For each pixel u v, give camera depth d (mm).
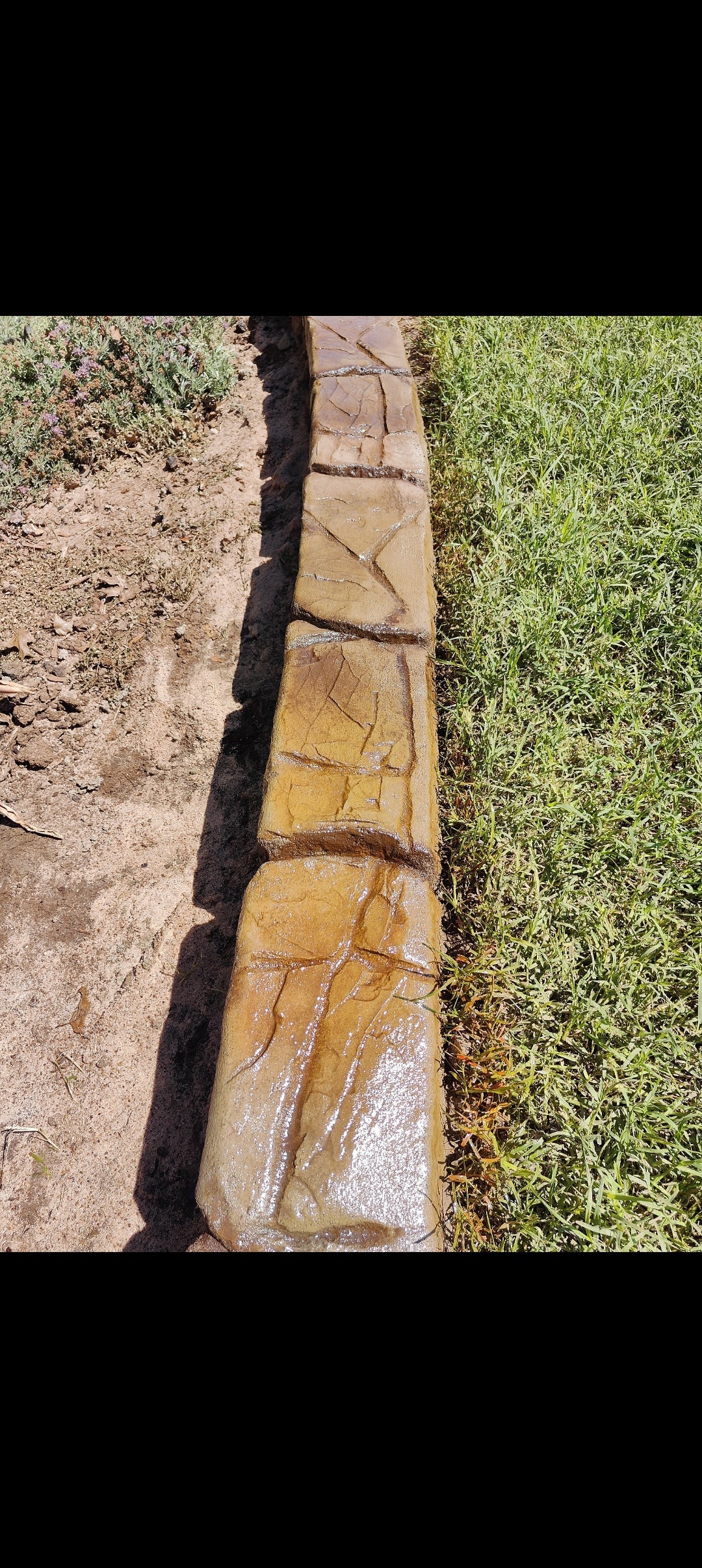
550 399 1229
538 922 707
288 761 701
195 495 1282
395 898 619
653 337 1310
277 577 1133
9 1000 809
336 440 1030
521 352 1308
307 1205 486
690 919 734
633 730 838
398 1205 487
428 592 857
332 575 858
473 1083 640
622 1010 668
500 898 742
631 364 1259
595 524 1032
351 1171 495
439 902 716
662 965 694
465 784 823
